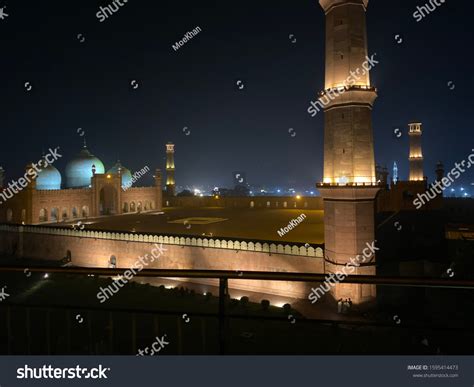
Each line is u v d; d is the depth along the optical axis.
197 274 4.99
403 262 24.03
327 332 16.39
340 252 20.19
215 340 14.91
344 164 20.16
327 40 21.20
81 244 33.47
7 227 38.03
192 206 64.00
